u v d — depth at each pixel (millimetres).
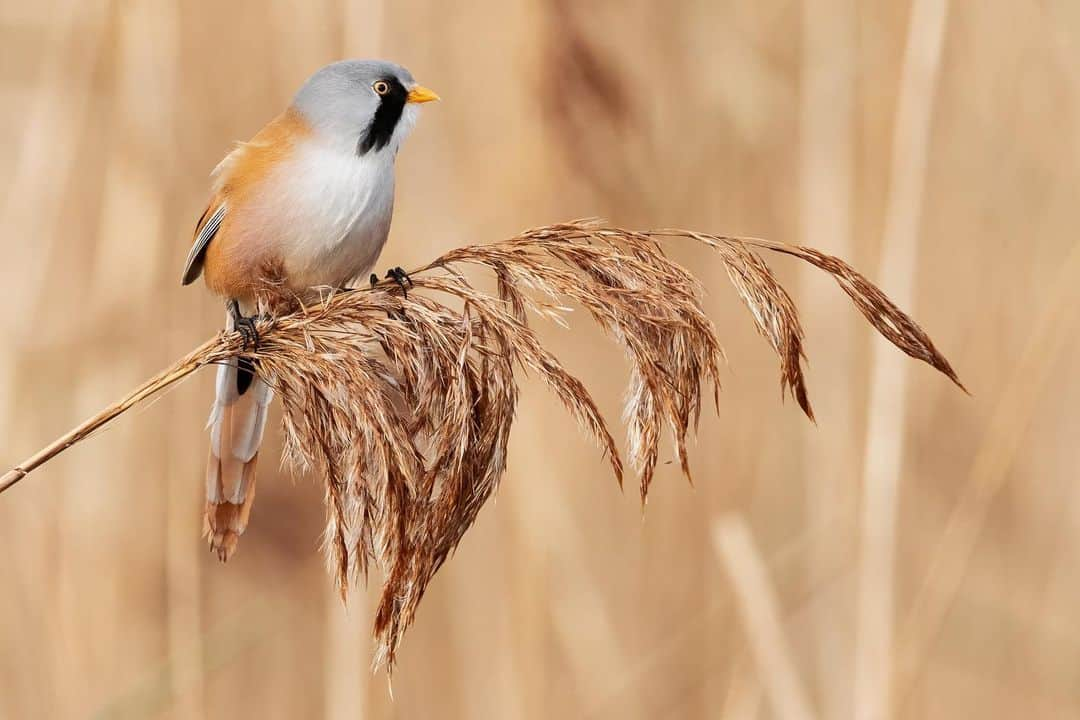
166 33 10188
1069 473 11453
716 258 11188
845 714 9781
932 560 11180
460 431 5480
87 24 10211
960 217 11805
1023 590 11250
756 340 11383
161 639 9953
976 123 11766
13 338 9742
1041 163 11734
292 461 5512
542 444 9750
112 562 9906
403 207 9828
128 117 10070
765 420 11367
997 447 9281
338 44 10625
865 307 5766
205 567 10422
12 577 9695
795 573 10391
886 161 10820
